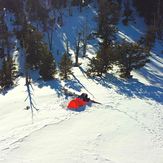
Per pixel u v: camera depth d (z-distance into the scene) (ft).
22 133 86.89
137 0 240.53
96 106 101.71
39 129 88.28
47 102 108.47
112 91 116.88
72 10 240.12
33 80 146.30
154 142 82.94
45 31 207.82
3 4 232.12
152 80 144.77
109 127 88.94
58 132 86.69
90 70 139.23
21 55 183.11
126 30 216.33
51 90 122.42
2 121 98.68
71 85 126.31
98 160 73.92
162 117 97.40
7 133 87.92
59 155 75.92
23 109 104.99
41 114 98.78
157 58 181.88
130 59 131.95
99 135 84.64
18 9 223.92
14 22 219.41
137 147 80.23
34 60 160.66
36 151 78.33
